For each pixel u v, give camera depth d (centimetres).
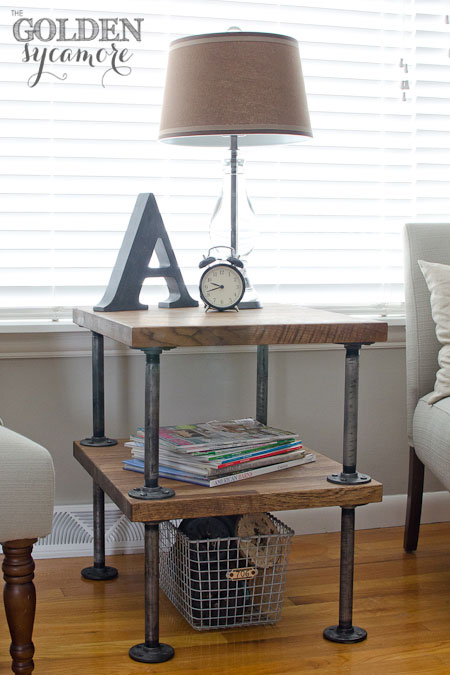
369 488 178
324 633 183
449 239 235
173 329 162
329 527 254
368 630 187
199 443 182
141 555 236
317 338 172
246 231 217
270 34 191
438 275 224
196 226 243
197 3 237
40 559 231
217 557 184
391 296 262
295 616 194
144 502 164
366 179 255
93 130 233
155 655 171
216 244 219
